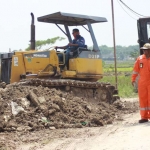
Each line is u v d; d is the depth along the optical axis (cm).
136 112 1311
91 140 831
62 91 1286
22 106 1050
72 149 768
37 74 1347
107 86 1391
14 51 1355
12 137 898
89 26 1430
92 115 1134
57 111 1077
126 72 5856
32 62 1355
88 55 1406
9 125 970
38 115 1038
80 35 1422
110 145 754
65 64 1397
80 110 1124
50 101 1098
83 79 1425
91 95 1362
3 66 1377
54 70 1370
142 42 1523
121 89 2427
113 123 1091
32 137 902
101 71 1445
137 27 1534
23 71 1341
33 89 1125
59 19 1452
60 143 832
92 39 1430
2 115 998
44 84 1238
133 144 730
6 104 1037
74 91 1319
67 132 952
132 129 901
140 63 1002
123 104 1410
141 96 995
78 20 1458
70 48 1401
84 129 995
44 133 945
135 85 1023
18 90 1123
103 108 1287
